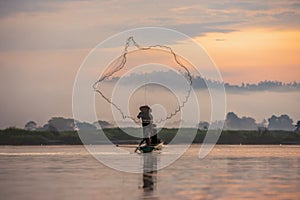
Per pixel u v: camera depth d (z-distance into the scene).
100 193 36.50
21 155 77.88
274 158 72.56
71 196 35.28
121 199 34.19
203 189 38.59
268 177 46.44
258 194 36.53
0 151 91.75
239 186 40.34
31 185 40.44
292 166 58.06
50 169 52.94
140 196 35.34
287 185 41.09
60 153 83.38
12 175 47.22
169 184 41.19
